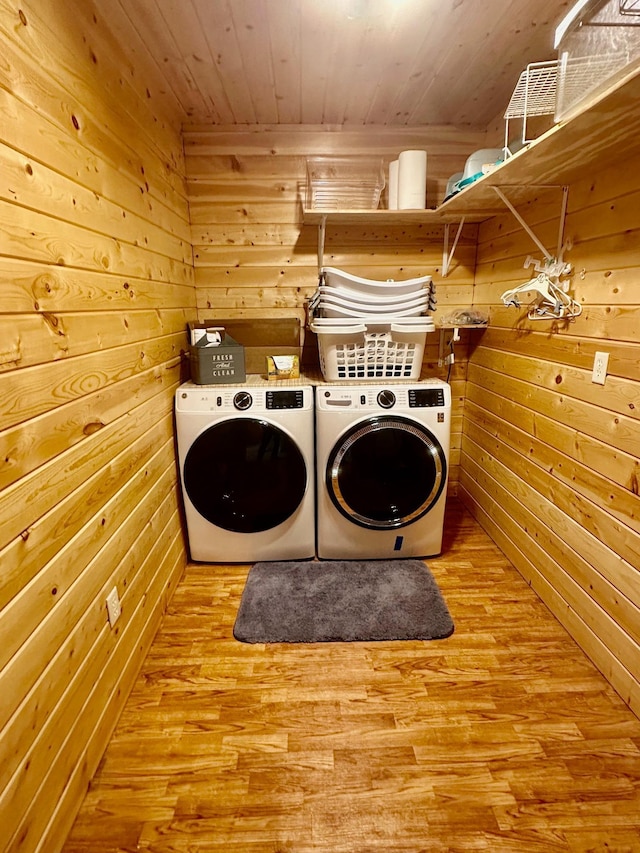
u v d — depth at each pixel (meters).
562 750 1.37
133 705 1.54
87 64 1.35
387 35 1.67
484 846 1.13
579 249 1.69
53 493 1.10
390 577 2.20
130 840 1.15
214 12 1.51
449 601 2.03
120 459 1.52
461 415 2.96
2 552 0.91
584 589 1.71
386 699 1.55
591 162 1.48
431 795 1.25
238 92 2.10
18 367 0.97
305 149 2.51
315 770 1.32
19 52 1.00
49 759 1.07
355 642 1.81
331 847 1.14
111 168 1.50
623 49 1.05
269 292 2.68
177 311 2.27
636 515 1.42
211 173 2.52
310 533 2.30
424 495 2.21
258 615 1.94
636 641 1.44
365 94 2.14
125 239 1.61
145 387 1.77
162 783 1.29
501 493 2.41
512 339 2.25
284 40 1.69
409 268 2.73
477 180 1.76
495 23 1.60
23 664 0.97
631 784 1.27
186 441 2.12
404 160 2.31
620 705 1.51
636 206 1.39
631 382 1.42
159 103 2.05
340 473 2.15
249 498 2.23
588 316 1.64
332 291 2.12
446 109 2.31
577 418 1.71
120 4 1.45
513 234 2.24
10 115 0.96
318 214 2.34
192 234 2.59
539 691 1.57
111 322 1.46
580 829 1.17
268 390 2.12
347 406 2.12
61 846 1.12
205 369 2.19
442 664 1.69
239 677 1.65
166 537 2.02
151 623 1.80
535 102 1.66
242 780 1.29
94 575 1.32
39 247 1.06
